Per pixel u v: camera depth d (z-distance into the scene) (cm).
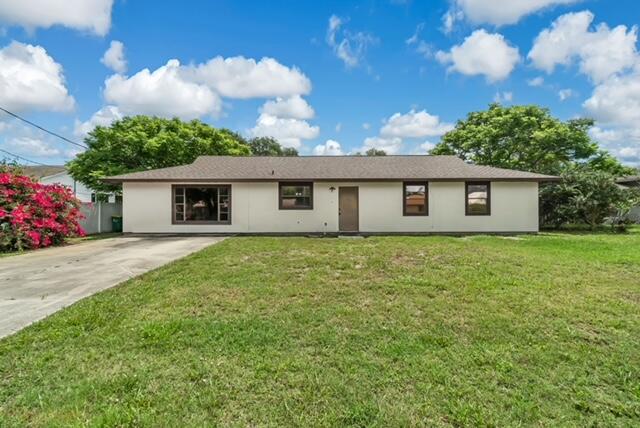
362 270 605
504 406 231
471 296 460
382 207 1384
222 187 1368
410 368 278
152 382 252
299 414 219
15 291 497
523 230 1375
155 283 519
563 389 252
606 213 1455
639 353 307
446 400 236
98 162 1934
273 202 1374
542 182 1502
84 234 1202
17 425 205
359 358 294
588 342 330
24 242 948
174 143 1992
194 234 1355
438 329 356
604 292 485
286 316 388
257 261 683
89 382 250
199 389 245
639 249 886
